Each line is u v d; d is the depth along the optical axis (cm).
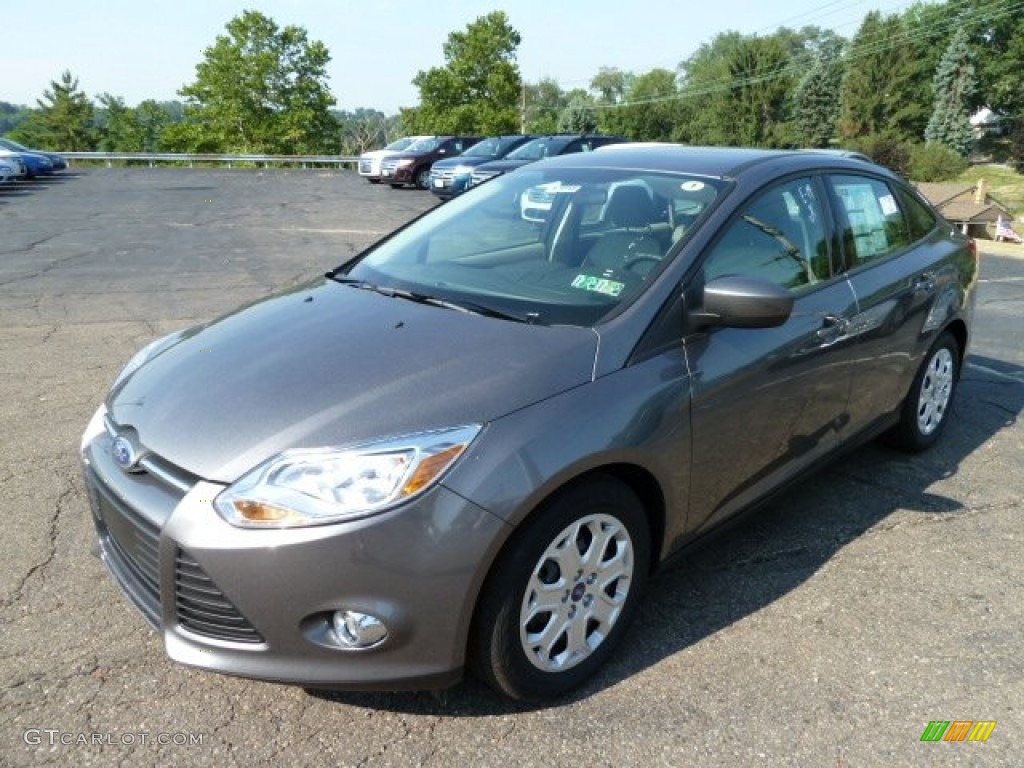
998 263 1216
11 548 327
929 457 443
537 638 241
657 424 255
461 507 216
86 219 1518
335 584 212
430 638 221
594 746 235
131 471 241
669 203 315
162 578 225
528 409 232
